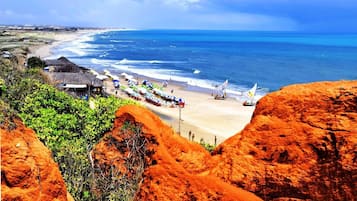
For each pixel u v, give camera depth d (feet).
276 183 36.35
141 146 46.03
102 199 43.37
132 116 47.78
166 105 215.72
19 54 353.31
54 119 59.31
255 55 570.87
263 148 38.60
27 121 56.59
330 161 35.04
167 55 554.46
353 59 511.40
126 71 363.76
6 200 29.91
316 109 38.29
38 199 31.53
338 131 35.63
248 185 37.19
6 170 30.60
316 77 351.05
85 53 533.55
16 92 62.80
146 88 252.21
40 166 32.86
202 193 33.91
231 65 435.94
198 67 412.16
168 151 43.65
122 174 45.93
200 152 43.65
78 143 53.83
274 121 39.78
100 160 48.21
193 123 183.42
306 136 37.01
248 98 241.76
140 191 37.27
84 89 204.33
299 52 629.92
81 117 61.77
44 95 66.74
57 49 559.38
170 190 35.24
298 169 35.91
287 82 322.34
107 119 60.49
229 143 42.14
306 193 35.09
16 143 32.73
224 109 212.43
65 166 46.70
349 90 37.42
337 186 34.06
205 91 269.03
